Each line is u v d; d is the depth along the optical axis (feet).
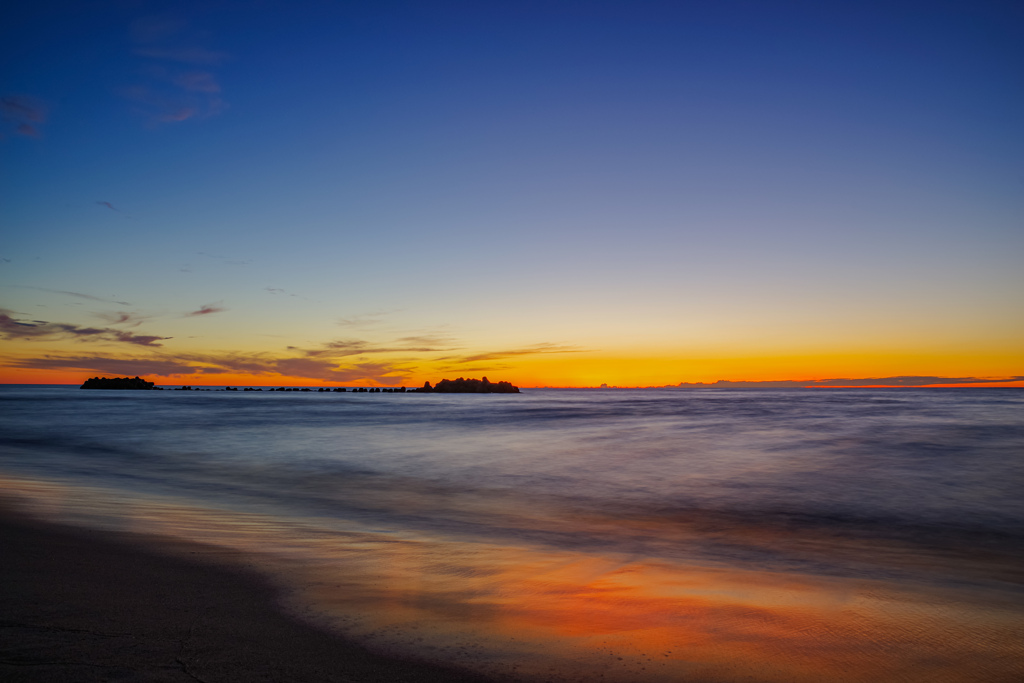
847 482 48.80
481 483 48.73
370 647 12.50
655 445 78.13
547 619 15.34
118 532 23.17
